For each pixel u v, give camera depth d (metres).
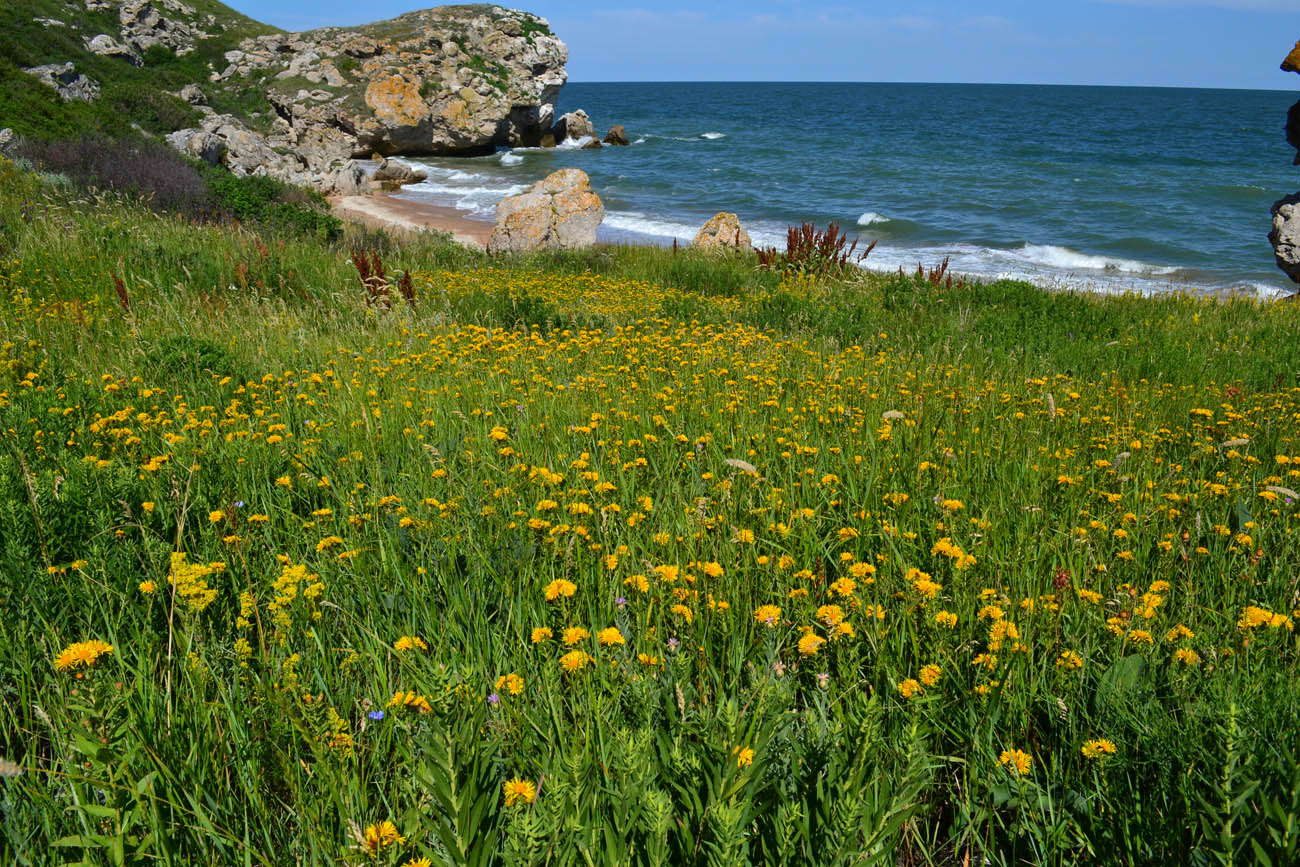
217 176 19.02
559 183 22.73
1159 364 7.57
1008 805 1.90
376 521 3.17
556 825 1.39
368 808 1.79
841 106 143.00
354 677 2.30
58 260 9.03
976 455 4.09
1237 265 26.81
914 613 2.42
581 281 13.41
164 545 2.79
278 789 1.92
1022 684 2.15
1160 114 125.50
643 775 1.61
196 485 3.40
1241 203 40.94
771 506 3.24
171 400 4.94
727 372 6.00
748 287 13.58
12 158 16.55
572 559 2.77
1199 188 45.78
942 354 7.62
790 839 1.49
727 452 4.13
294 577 2.41
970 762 1.98
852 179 50.00
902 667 2.26
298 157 47.81
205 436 4.22
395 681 2.28
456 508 3.26
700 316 10.00
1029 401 5.36
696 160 61.28
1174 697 2.08
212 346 6.05
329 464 3.96
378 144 59.56
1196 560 2.97
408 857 1.51
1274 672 2.15
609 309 10.09
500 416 4.79
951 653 2.29
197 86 45.97
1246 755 1.74
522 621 2.47
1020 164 57.22
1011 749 1.88
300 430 4.65
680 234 31.91
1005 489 3.61
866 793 1.64
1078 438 4.58
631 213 37.56
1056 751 2.07
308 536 3.09
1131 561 2.91
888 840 1.58
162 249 9.78
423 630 2.54
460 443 4.15
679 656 2.05
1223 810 1.58
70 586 2.56
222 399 5.26
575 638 2.05
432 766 1.43
